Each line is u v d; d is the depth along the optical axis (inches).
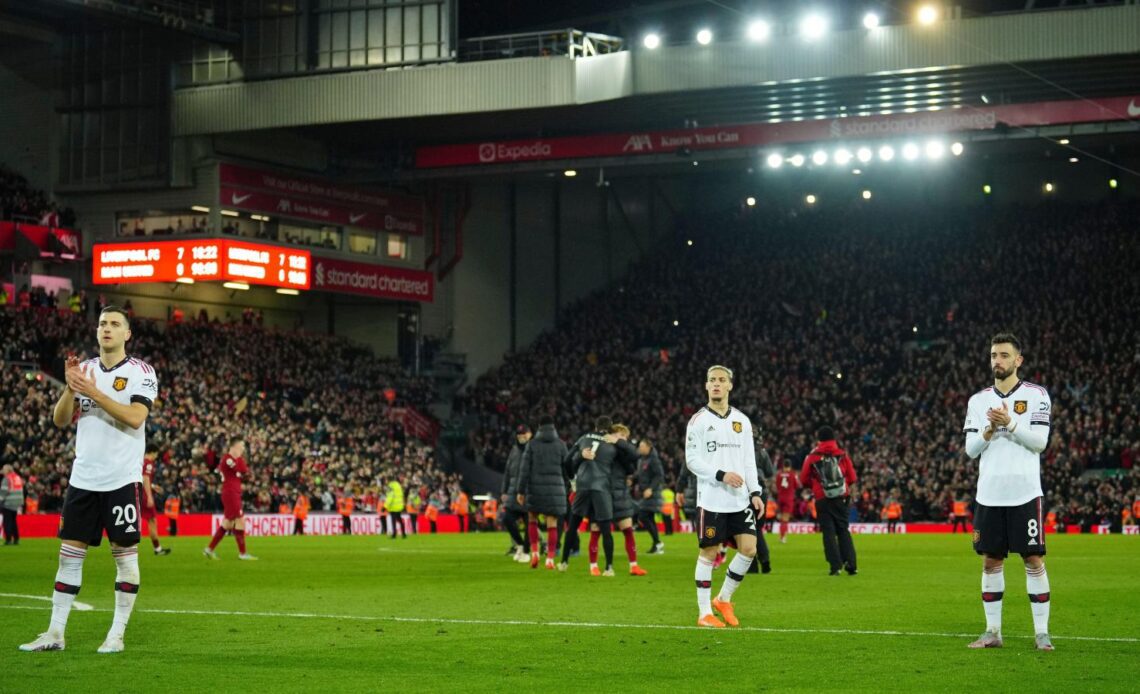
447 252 2423.7
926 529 1908.2
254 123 1947.6
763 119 1968.5
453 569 868.6
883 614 536.7
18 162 2084.2
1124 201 2583.7
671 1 2365.9
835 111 1934.1
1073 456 1934.1
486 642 430.9
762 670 368.2
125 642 425.7
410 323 2359.7
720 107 1934.1
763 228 2770.7
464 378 2434.8
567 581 737.0
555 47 1884.8
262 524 1706.4
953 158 2522.1
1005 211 2642.7
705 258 2709.2
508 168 2098.9
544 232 2598.4
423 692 329.4
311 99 1926.7
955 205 2733.8
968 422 426.3
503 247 2524.6
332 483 1888.5
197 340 2021.4
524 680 349.1
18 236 1941.4
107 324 396.2
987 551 416.8
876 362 2322.8
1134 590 679.1
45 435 1598.2
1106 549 1206.3
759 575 802.2
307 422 2005.4
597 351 2488.9
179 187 2012.8
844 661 386.6
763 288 2568.9
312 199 2145.7
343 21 1939.0
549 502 840.9
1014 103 1859.0
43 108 2074.3
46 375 1743.4
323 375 2155.5
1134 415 1985.7
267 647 415.2
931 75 1782.7
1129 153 2600.9
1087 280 2364.7
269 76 1955.0
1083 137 2046.0
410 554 1107.9
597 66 1846.7
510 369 2456.9
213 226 1998.0
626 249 2775.6
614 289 2701.8
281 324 2310.5
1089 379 2110.0
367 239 2257.6
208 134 1996.8
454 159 2116.1
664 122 2069.4
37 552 1066.7
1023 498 414.3
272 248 2021.4
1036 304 2341.3
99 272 1985.7
